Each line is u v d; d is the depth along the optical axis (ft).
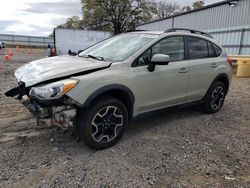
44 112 10.60
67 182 9.23
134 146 12.25
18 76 12.50
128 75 12.06
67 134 13.20
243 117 17.51
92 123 11.20
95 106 11.16
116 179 9.50
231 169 10.48
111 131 12.04
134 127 14.79
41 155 11.05
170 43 14.35
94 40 69.77
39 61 13.28
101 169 10.12
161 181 9.48
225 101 22.30
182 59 14.94
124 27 164.14
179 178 9.72
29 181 9.21
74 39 67.41
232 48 61.36
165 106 14.35
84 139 11.22
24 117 15.76
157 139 13.17
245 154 11.86
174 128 14.85
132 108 12.59
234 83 34.09
